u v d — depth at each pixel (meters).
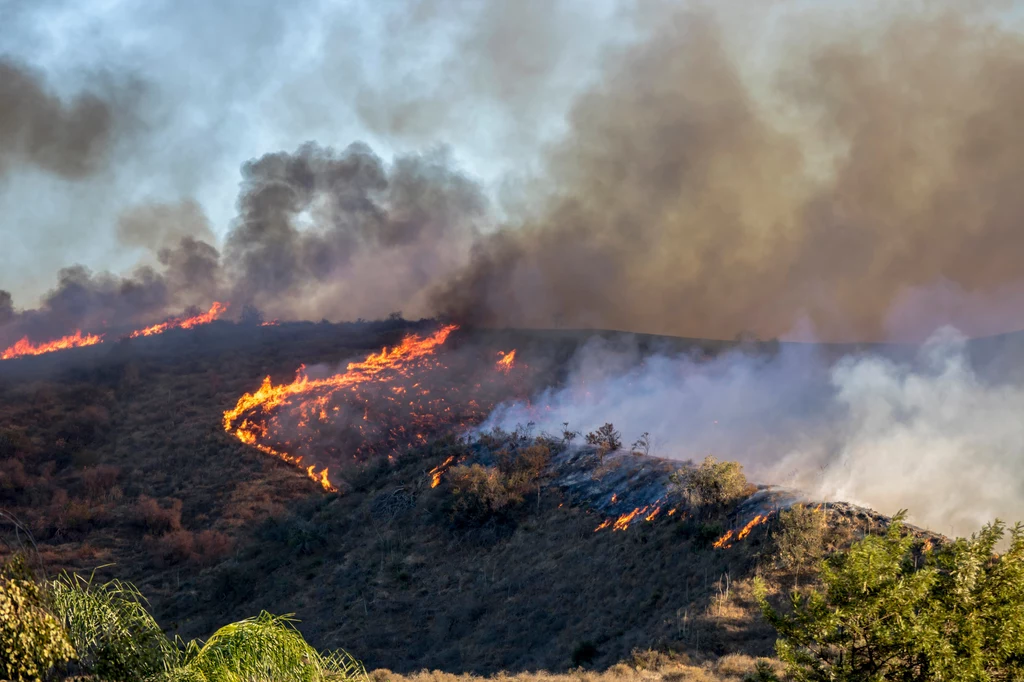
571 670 38.91
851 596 15.20
